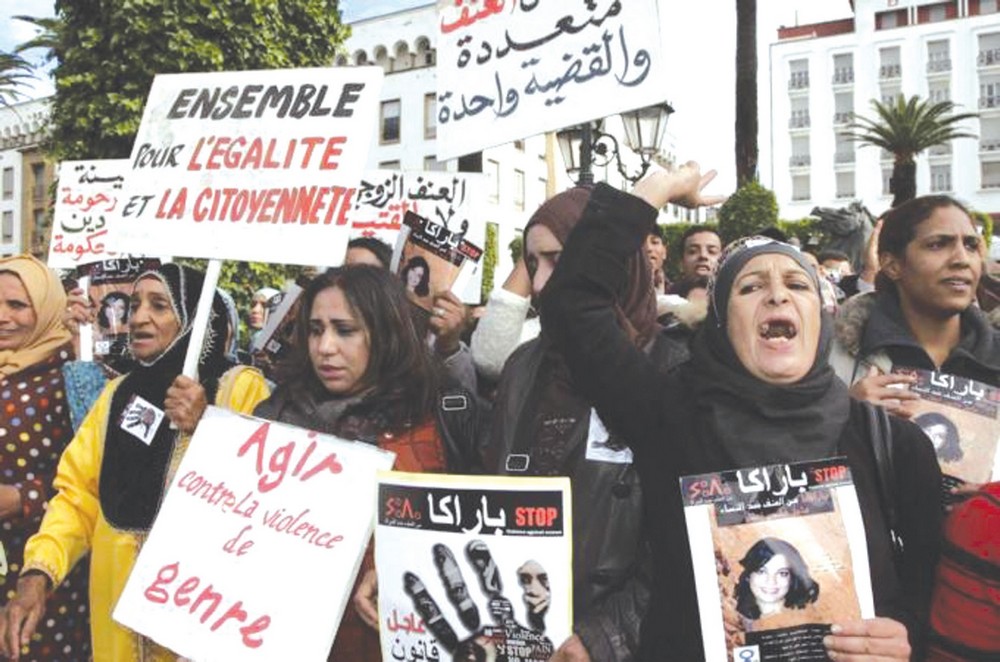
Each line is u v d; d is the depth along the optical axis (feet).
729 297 5.51
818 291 5.51
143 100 23.63
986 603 5.11
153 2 23.04
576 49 8.49
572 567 6.00
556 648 5.64
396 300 7.38
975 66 197.98
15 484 9.32
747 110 40.47
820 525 5.20
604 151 19.84
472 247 10.03
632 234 6.04
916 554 5.52
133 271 12.41
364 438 7.20
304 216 7.74
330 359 7.23
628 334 6.40
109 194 15.02
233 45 24.26
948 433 6.73
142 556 6.90
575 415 6.42
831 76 212.43
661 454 5.64
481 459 7.19
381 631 6.13
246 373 8.51
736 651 5.10
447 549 5.91
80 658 9.59
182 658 7.27
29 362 9.84
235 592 6.59
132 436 8.27
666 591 5.43
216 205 8.07
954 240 7.22
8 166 133.18
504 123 8.84
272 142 7.99
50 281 10.11
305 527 6.61
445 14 9.35
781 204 216.13
